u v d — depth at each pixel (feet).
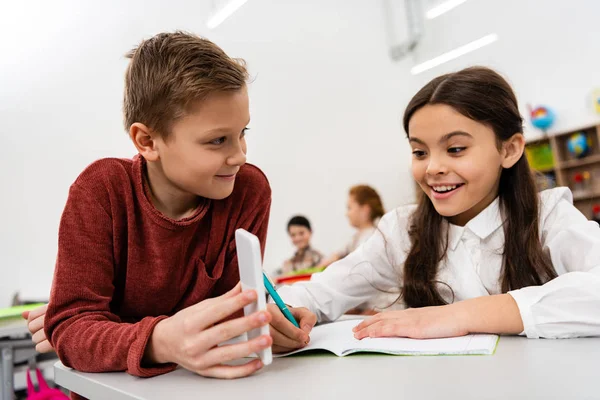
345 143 16.81
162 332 1.72
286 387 1.43
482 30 17.61
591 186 15.07
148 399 1.43
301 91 16.20
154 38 2.31
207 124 2.02
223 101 2.01
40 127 12.03
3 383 5.01
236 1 12.46
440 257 2.89
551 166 15.47
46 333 2.11
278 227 15.12
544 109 15.85
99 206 2.26
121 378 1.78
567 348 1.62
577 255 2.33
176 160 2.13
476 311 1.89
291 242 15.24
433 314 1.95
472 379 1.33
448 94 2.40
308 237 13.58
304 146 15.98
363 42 17.78
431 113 2.43
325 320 2.94
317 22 16.83
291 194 15.51
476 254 2.80
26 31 12.11
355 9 17.75
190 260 2.59
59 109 12.30
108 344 1.82
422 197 2.96
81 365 1.93
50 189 12.00
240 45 15.28
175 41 2.19
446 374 1.40
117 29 13.30
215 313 1.58
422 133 2.48
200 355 1.62
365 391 1.31
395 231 3.19
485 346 1.64
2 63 11.75
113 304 2.58
